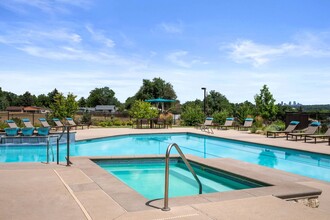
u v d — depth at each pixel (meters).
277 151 12.04
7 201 4.11
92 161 7.55
